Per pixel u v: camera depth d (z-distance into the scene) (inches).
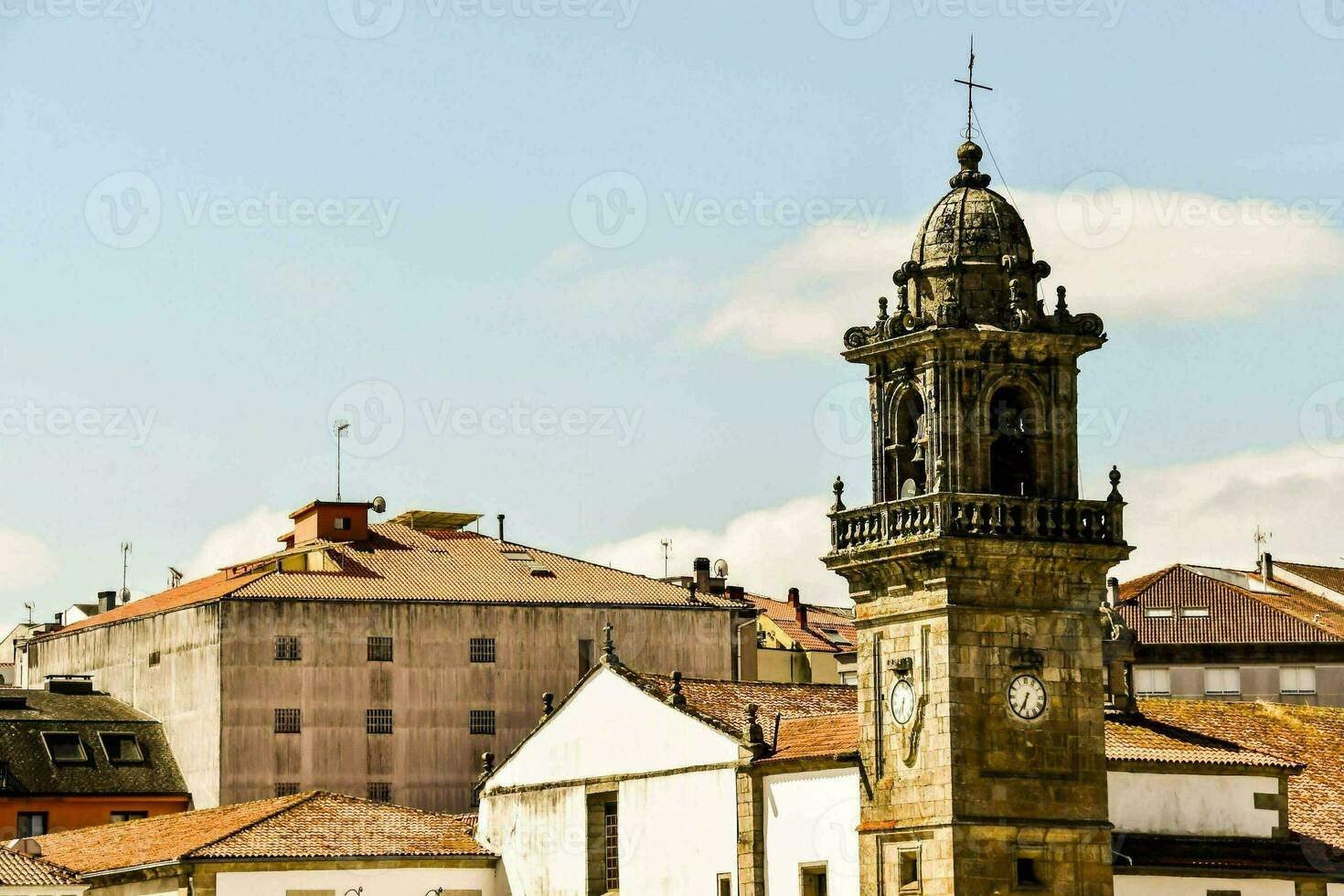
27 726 7726.4
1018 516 4677.7
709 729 5310.0
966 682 4640.8
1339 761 5521.7
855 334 4835.1
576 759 5762.8
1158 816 5098.4
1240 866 5073.8
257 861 5861.2
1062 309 4771.2
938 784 4626.0
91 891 6195.9
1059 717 4702.3
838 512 4840.1
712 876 5255.9
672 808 5408.5
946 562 4635.8
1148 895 5004.9
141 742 7864.2
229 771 7657.5
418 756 7869.1
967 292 4753.9
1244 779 5187.0
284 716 7751.0
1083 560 4719.5
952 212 4800.7
